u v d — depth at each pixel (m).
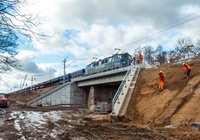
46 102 69.75
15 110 41.34
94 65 59.06
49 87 89.69
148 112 26.27
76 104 64.81
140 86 32.09
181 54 65.69
